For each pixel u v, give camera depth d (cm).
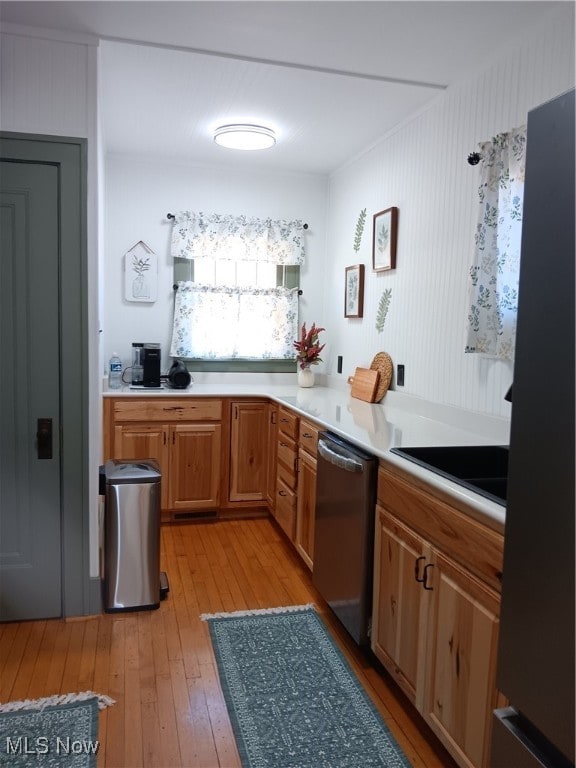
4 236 247
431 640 181
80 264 253
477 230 246
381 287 359
